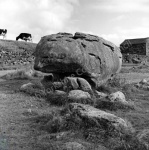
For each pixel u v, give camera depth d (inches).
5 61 1413.6
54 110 331.0
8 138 228.7
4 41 2178.9
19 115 309.6
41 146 211.9
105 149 208.4
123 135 227.1
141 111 350.0
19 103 375.9
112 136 228.2
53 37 475.8
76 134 236.4
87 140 225.5
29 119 292.7
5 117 297.6
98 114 255.3
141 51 2431.1
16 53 1780.3
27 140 226.2
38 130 254.5
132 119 302.5
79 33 494.0
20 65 1294.3
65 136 231.9
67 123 255.1
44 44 467.2
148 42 2421.3
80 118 257.8
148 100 441.1
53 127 253.4
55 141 222.2
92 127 243.4
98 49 490.3
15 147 209.0
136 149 203.6
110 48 544.4
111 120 244.2
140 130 247.3
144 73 1170.0
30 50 2087.8
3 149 202.1
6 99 399.9
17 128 258.7
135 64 1854.1
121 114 327.3
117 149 207.9
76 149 202.1
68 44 456.4
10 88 514.6
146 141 213.8
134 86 592.4
